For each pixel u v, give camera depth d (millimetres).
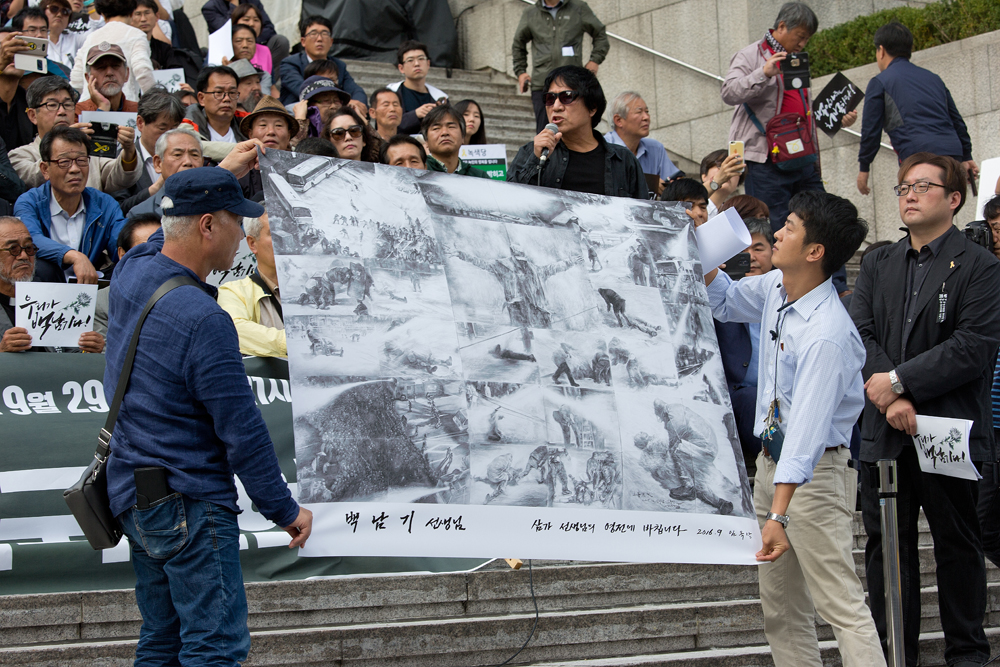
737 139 8383
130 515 2971
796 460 3602
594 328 3602
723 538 3561
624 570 4863
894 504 4086
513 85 12711
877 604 4480
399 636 4285
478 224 3523
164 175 6152
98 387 4375
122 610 4184
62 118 6969
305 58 10148
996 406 5262
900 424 4293
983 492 5238
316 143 6105
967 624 4379
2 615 4047
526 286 3518
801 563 3834
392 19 13125
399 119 8734
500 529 3201
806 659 4020
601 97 4773
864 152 8359
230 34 9867
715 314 4375
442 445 3180
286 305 3100
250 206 3139
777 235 3889
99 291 5383
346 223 3277
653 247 3863
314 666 4152
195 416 2963
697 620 4715
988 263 4379
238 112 8414
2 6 10961
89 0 10266
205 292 3109
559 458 3359
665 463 3545
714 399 3734
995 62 9180
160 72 8875
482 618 4496
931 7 10148
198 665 2840
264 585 4352
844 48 10602
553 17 9977
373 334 3184
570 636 4527
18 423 4172
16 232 4848
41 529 4066
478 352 3332
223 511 2969
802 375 3717
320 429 3027
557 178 4773
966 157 8234
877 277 4703
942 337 4410
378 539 3023
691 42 11094
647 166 8242
